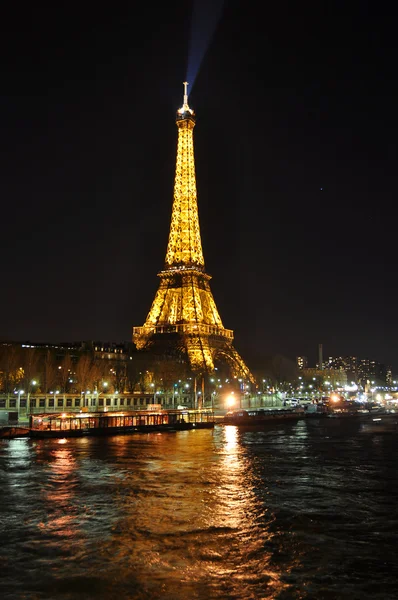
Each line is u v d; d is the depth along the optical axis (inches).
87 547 1892.2
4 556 1807.3
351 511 2386.8
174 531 2080.5
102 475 3095.5
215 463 3595.0
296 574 1690.5
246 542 1967.3
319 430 6569.9
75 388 7647.6
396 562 1786.4
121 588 1582.2
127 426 5708.7
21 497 2556.6
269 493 2714.1
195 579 1648.6
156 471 3248.0
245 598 1528.1
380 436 5718.5
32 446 4424.2
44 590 1563.7
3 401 6658.5
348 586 1606.8
